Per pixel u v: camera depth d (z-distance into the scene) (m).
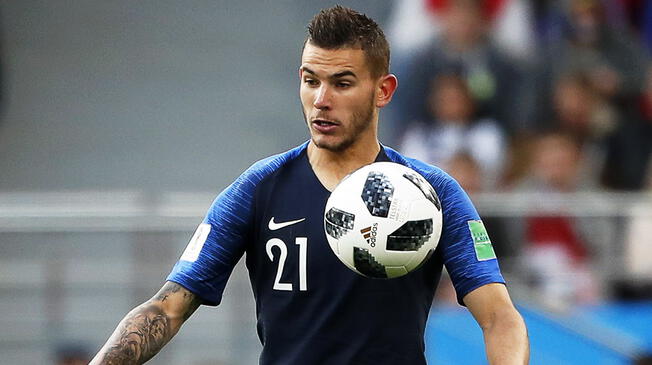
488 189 34.12
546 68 36.75
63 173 41.38
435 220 13.83
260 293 14.95
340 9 14.30
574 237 29.77
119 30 45.06
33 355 27.72
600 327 26.98
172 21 45.72
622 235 29.69
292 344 14.66
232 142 42.84
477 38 36.00
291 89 44.72
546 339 27.67
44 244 27.77
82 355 27.69
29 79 43.25
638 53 38.62
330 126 14.21
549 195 30.92
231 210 14.81
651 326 28.75
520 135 35.47
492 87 35.50
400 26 37.03
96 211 27.16
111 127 42.78
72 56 44.12
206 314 28.66
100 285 27.69
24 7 44.25
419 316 14.71
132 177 41.56
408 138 35.38
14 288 27.64
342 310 14.46
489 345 13.95
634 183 36.44
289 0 46.59
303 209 14.68
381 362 14.46
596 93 36.91
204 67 44.78
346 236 13.73
